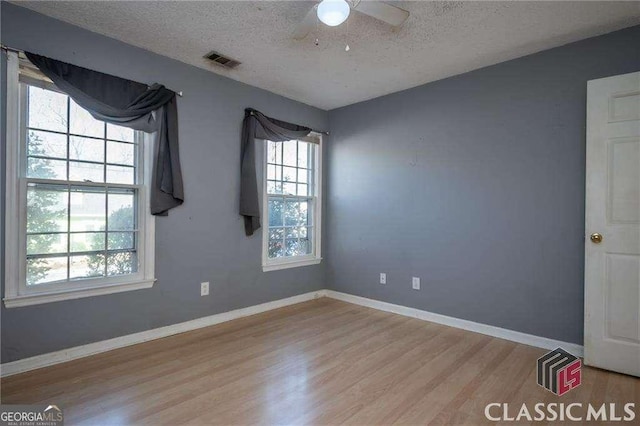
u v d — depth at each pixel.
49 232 2.32
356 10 2.01
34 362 2.23
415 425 1.72
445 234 3.22
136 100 2.60
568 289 2.57
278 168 3.81
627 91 2.23
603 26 2.32
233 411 1.81
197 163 3.04
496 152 2.91
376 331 3.03
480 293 3.00
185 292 2.98
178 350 2.58
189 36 2.52
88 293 2.45
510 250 2.84
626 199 2.23
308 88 3.53
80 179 2.46
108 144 2.59
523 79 2.78
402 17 1.96
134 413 1.78
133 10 2.20
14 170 2.15
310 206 4.18
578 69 2.53
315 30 2.40
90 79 2.41
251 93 3.45
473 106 3.05
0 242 2.10
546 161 2.67
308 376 2.20
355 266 3.96
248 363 2.37
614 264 2.27
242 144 3.36
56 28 2.30
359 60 2.88
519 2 2.06
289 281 3.85
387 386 2.08
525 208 2.76
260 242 3.56
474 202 3.04
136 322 2.69
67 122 2.39
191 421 1.73
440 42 2.56
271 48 2.69
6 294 2.12
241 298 3.39
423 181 3.38
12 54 2.12
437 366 2.35
